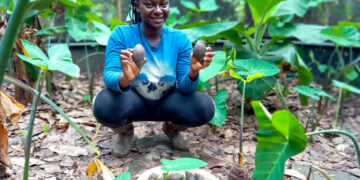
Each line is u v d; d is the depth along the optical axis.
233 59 2.02
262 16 2.70
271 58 2.77
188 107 1.86
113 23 2.64
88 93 3.34
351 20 5.22
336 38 2.78
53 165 1.89
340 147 2.38
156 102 1.92
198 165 1.25
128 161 1.96
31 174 1.78
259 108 1.26
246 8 4.51
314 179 1.88
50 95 2.86
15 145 2.08
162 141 2.24
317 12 4.80
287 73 3.20
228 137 2.40
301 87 2.34
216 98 2.18
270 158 1.34
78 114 2.66
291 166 2.02
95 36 2.36
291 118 1.19
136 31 1.82
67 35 3.31
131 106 1.83
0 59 1.15
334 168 2.04
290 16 3.22
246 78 1.96
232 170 1.67
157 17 1.72
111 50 1.79
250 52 2.79
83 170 1.85
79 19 3.05
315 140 2.47
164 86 1.86
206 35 2.42
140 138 2.28
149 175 1.61
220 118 2.10
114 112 1.77
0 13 2.38
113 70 1.75
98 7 4.38
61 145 2.12
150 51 1.82
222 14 4.54
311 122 2.90
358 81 4.12
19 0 1.11
